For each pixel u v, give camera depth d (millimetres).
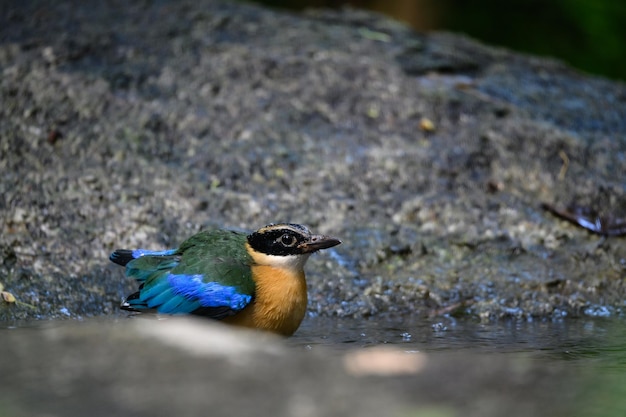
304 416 6207
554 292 11914
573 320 11336
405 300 11531
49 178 12656
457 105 15508
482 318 11273
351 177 13625
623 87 17812
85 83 14648
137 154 13430
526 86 16828
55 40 15773
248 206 12805
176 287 9672
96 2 17344
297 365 7172
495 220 13125
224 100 14891
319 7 24734
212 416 6184
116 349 7352
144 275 9953
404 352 8562
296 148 14078
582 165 14453
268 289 9664
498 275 12117
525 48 23641
